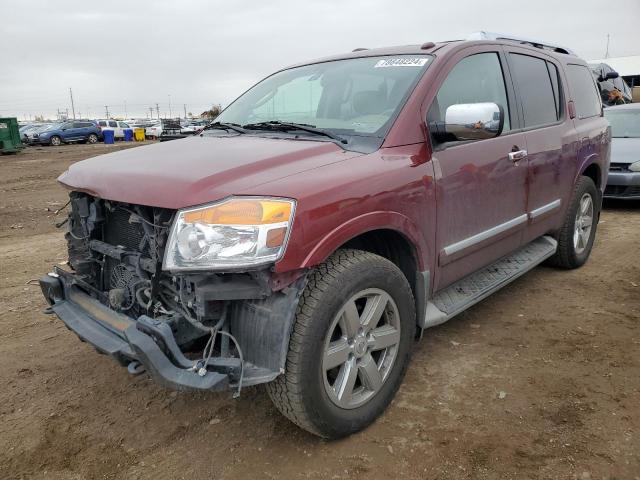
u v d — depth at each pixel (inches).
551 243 186.4
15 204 428.8
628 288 184.9
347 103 132.0
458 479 96.0
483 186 136.9
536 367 133.3
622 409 114.6
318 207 94.4
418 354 141.6
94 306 115.8
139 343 90.5
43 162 798.5
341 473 98.9
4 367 141.8
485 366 134.6
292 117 139.5
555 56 189.2
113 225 116.2
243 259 87.5
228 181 95.1
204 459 104.4
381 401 112.4
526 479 95.4
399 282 110.8
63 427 115.6
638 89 760.3
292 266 90.5
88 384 132.8
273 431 112.2
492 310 169.0
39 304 187.0
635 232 263.1
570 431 107.8
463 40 146.7
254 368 94.1
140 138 1578.5
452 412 115.7
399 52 141.7
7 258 250.8
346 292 98.8
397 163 112.7
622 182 310.0
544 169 165.9
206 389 88.4
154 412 120.6
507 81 155.3
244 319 95.4
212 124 155.2
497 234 145.8
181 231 90.3
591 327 154.8
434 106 126.4
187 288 94.7
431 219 120.2
